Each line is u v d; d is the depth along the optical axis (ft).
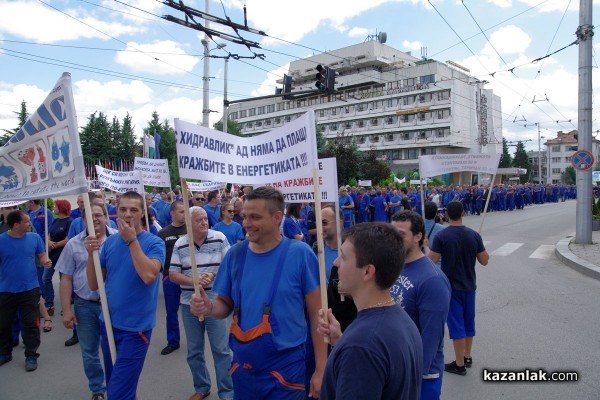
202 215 15.14
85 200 10.94
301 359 8.63
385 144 233.76
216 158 9.47
